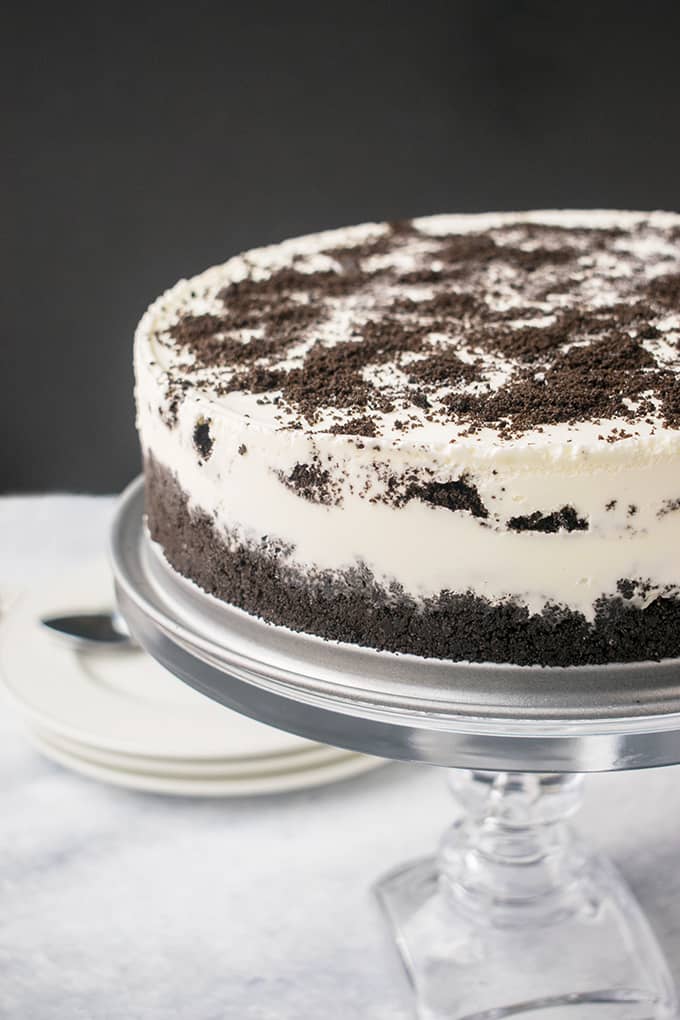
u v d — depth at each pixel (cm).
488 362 72
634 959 78
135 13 132
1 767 86
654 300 79
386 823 83
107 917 78
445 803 84
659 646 66
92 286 144
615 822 84
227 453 69
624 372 71
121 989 74
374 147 137
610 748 64
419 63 133
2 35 133
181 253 142
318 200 139
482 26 131
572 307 78
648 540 65
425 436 66
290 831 83
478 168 137
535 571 66
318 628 69
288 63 133
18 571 98
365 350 74
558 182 138
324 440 66
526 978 77
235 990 74
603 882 81
